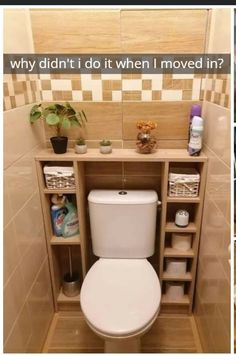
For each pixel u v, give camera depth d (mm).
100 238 1375
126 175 1473
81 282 1623
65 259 1647
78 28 1215
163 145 1388
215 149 1133
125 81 1290
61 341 1414
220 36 1074
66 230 1448
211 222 1193
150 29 1202
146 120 1348
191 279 1476
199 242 1397
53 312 1562
